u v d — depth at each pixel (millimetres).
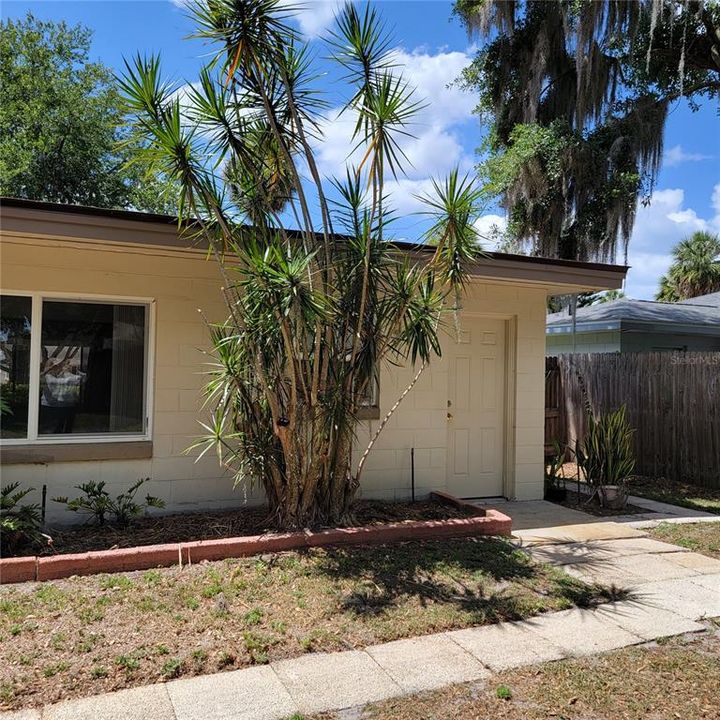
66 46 19078
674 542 6137
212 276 6520
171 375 6371
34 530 5082
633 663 3652
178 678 3359
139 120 5043
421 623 4082
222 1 4926
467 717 3078
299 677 3408
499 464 8250
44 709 3027
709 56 13289
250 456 5641
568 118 14508
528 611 4340
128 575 4688
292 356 5223
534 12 14383
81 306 6156
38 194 17391
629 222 13094
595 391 11070
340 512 5957
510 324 8188
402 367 6945
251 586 4535
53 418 6039
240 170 5562
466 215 5633
